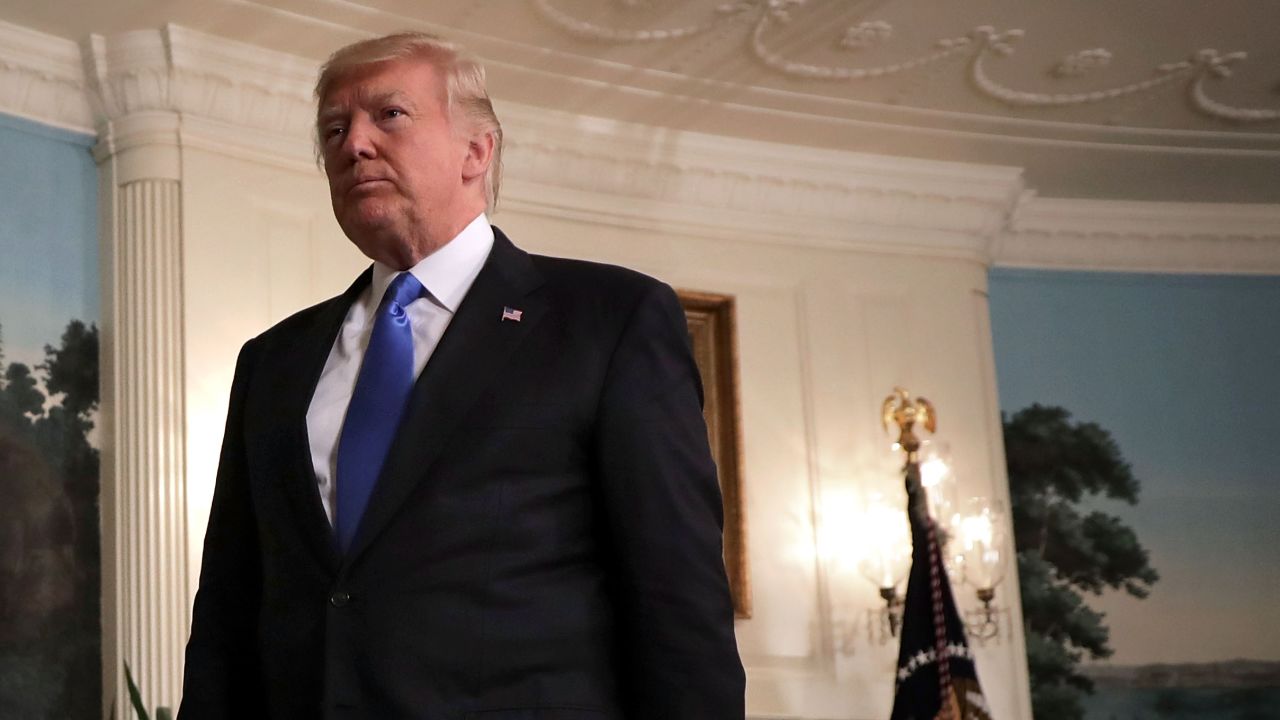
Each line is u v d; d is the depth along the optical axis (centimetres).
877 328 689
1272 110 677
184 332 523
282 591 176
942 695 586
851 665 638
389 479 171
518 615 166
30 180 526
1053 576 714
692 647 167
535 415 175
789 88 628
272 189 557
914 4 573
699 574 170
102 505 517
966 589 669
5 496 495
